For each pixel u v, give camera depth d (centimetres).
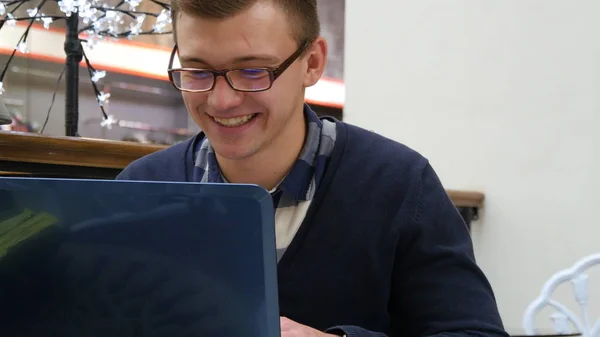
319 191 85
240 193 43
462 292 80
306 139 86
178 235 45
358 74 254
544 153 191
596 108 178
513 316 198
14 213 47
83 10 124
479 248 209
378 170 87
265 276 44
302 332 65
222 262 44
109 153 109
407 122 235
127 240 45
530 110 195
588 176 180
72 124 123
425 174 89
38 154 101
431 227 84
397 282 86
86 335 47
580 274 142
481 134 209
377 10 246
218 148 76
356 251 84
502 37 203
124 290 46
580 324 147
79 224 46
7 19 126
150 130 263
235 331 45
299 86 77
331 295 83
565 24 185
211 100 71
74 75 124
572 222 184
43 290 47
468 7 212
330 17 294
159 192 44
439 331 77
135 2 131
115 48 238
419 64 230
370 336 71
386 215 85
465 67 214
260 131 74
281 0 70
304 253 83
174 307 45
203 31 67
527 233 195
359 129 94
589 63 179
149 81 254
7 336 48
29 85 171
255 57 68
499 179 204
